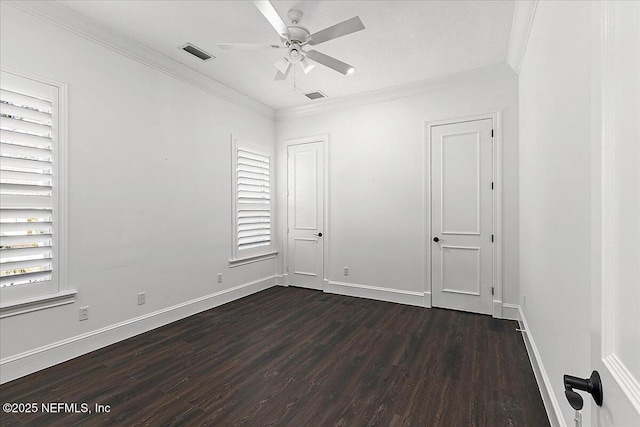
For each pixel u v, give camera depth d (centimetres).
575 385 63
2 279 216
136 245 302
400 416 184
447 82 371
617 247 54
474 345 277
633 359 47
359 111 433
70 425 175
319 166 468
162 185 327
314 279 475
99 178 272
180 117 346
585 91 122
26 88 229
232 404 195
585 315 122
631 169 49
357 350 269
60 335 246
